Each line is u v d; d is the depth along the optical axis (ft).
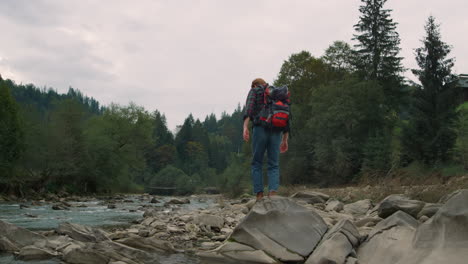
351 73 152.35
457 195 12.27
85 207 65.87
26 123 122.52
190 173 381.19
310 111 156.15
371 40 148.97
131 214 47.85
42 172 123.95
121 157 167.63
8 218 40.09
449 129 95.81
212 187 259.39
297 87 163.73
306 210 16.38
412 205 18.43
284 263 14.23
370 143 118.01
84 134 137.80
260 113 17.31
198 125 485.56
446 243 11.43
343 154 126.93
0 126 111.75
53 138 120.98
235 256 14.82
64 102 134.00
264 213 15.61
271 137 17.35
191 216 29.94
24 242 18.57
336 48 163.53
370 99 133.18
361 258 13.60
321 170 143.84
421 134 101.60
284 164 153.58
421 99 106.01
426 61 110.01
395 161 67.92
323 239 15.05
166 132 446.19
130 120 176.14
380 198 39.27
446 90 105.50
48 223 34.32
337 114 129.29
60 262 15.17
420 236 12.43
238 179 135.74
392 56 147.84
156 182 302.66
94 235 20.66
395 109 143.74
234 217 29.35
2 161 107.65
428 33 111.14
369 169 109.81
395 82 145.59
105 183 150.71
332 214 25.34
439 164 91.25
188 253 17.33
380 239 13.94
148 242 18.21
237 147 590.14
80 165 133.80
